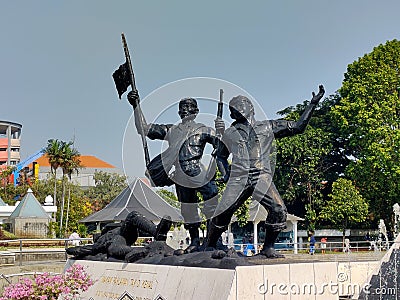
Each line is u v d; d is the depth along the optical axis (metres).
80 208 55.31
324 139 43.81
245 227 36.00
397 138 35.47
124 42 13.54
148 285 10.75
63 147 52.34
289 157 43.81
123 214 20.38
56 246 29.77
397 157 35.75
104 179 70.25
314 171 43.84
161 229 12.02
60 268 21.64
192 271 9.83
